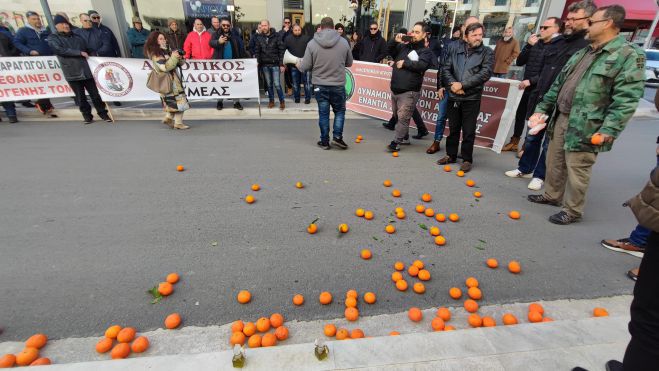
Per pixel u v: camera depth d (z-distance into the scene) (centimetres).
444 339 201
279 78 855
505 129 586
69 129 718
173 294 262
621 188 491
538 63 540
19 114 814
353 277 285
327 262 304
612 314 253
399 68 553
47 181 462
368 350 192
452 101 506
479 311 252
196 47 803
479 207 413
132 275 283
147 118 823
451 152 544
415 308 244
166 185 455
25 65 746
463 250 326
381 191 450
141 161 538
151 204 404
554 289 277
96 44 770
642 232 315
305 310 250
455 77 489
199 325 236
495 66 802
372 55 852
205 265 297
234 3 1039
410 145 656
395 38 599
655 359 144
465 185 475
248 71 826
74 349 215
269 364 183
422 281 282
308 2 1070
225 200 417
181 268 292
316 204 411
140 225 358
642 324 147
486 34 1204
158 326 234
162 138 661
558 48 469
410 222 375
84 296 259
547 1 1123
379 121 844
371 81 816
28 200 409
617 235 358
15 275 280
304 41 866
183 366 181
